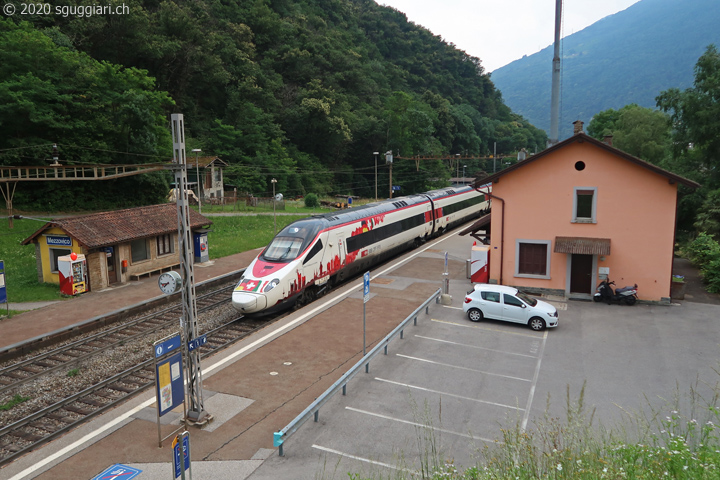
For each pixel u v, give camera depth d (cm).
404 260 3138
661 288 2181
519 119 17150
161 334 1964
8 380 1559
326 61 10169
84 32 6184
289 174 7844
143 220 2862
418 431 1133
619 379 1434
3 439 1219
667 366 1528
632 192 2173
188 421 1171
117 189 4866
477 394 1334
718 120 3241
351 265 2580
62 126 4212
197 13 8419
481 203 5031
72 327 1933
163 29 7394
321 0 13175
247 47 9069
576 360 1575
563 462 719
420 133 9381
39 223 3941
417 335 1792
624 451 771
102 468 1009
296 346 1678
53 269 2595
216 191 6581
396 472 918
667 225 2141
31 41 4244
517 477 732
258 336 1767
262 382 1408
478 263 2483
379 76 11794
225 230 4353
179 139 1123
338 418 1196
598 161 2202
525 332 1834
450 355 1608
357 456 1032
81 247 2469
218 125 7888
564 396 1322
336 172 9281
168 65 7350
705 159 3478
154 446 1088
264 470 988
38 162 4216
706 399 1298
